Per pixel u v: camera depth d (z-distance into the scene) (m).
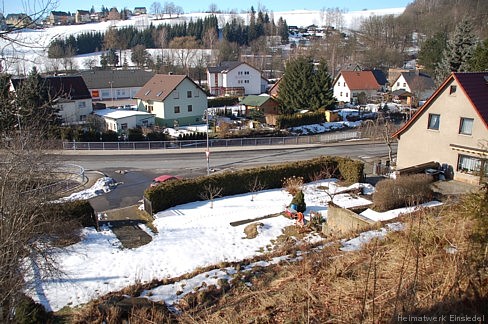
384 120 43.75
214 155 31.48
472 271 5.44
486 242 5.66
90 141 33.75
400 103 57.31
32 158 12.73
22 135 12.93
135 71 62.97
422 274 6.15
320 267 7.98
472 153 20.19
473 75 21.19
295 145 35.59
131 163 28.83
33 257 10.24
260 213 18.31
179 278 9.69
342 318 5.69
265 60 96.62
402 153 24.28
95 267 12.85
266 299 7.04
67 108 40.88
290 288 7.23
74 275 12.19
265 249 14.45
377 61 87.75
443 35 60.62
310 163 23.44
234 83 66.50
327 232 15.23
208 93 65.00
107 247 14.68
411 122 23.33
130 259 13.57
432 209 9.99
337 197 20.58
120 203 20.55
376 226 10.38
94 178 24.83
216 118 45.09
